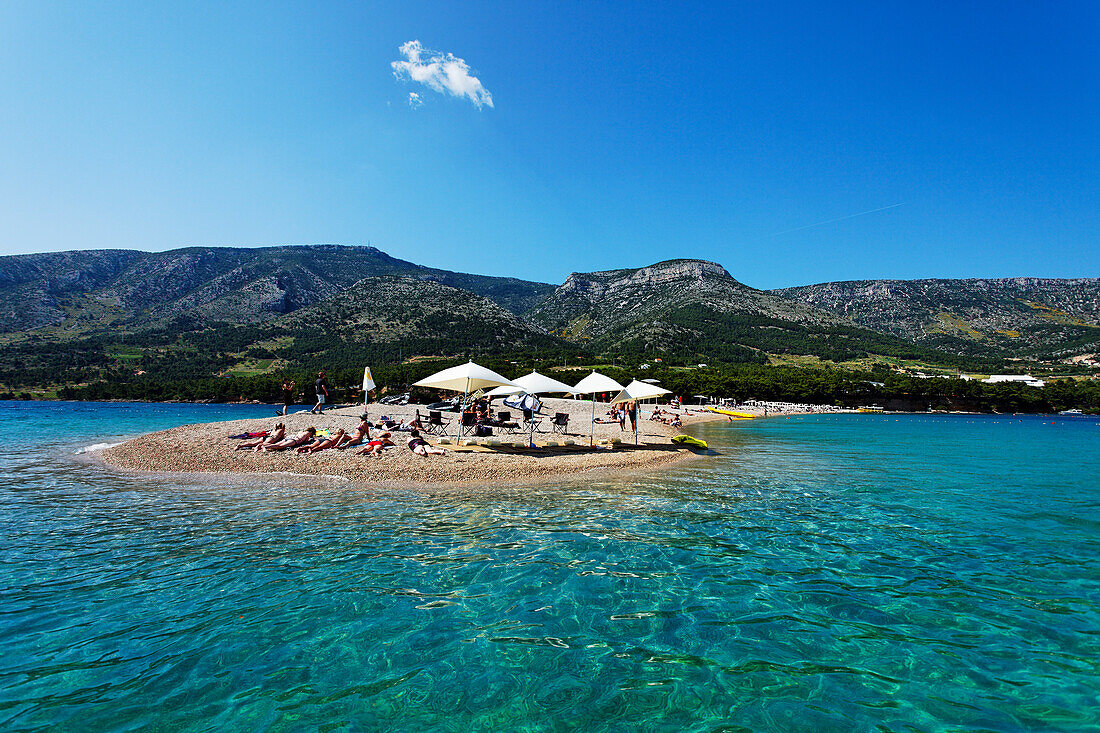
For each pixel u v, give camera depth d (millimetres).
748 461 19391
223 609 5863
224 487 12664
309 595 6285
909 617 5938
